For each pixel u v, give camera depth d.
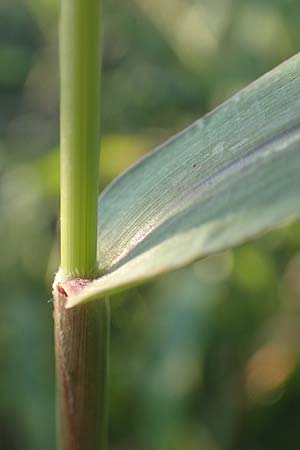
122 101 0.38
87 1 0.12
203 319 0.29
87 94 0.12
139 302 0.34
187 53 0.36
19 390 0.30
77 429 0.13
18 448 0.31
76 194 0.12
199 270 0.31
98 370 0.13
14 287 0.34
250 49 0.33
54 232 0.36
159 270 0.10
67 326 0.13
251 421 0.30
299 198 0.10
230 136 0.13
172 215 0.12
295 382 0.30
